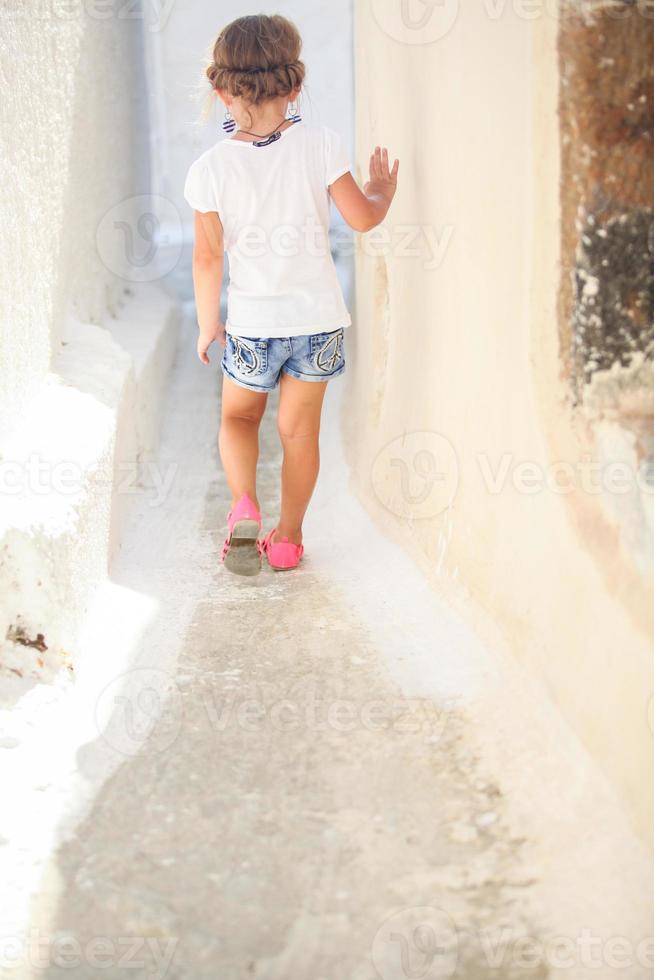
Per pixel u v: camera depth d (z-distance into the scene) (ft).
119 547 14.89
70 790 9.30
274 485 18.19
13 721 10.16
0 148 11.87
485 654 10.87
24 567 10.68
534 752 9.23
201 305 13.78
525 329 9.36
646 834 7.70
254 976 7.29
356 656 11.61
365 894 8.02
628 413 8.35
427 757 9.62
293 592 13.57
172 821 8.91
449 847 8.44
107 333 17.81
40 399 14.17
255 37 12.75
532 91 8.63
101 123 20.67
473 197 10.69
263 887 8.12
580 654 8.80
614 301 8.26
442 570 12.75
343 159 13.00
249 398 13.89
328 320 13.34
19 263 12.89
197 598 13.43
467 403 11.47
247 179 12.91
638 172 7.99
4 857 8.45
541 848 8.27
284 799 9.16
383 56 15.78
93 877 8.26
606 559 8.33
